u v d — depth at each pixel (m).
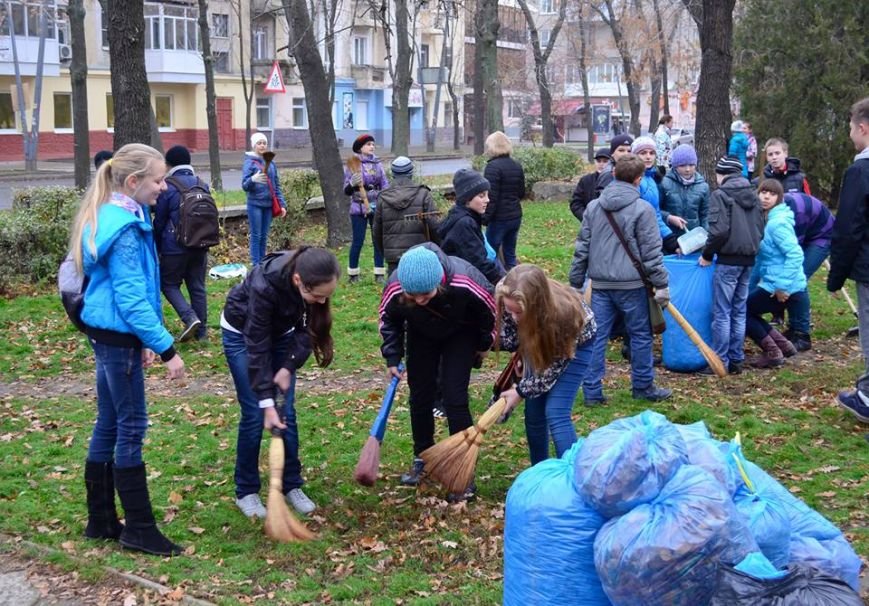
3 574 4.66
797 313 9.19
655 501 3.57
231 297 5.27
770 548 3.74
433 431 5.98
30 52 40.78
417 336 5.73
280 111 53.31
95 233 4.55
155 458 6.42
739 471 3.96
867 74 20.12
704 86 13.36
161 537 4.97
